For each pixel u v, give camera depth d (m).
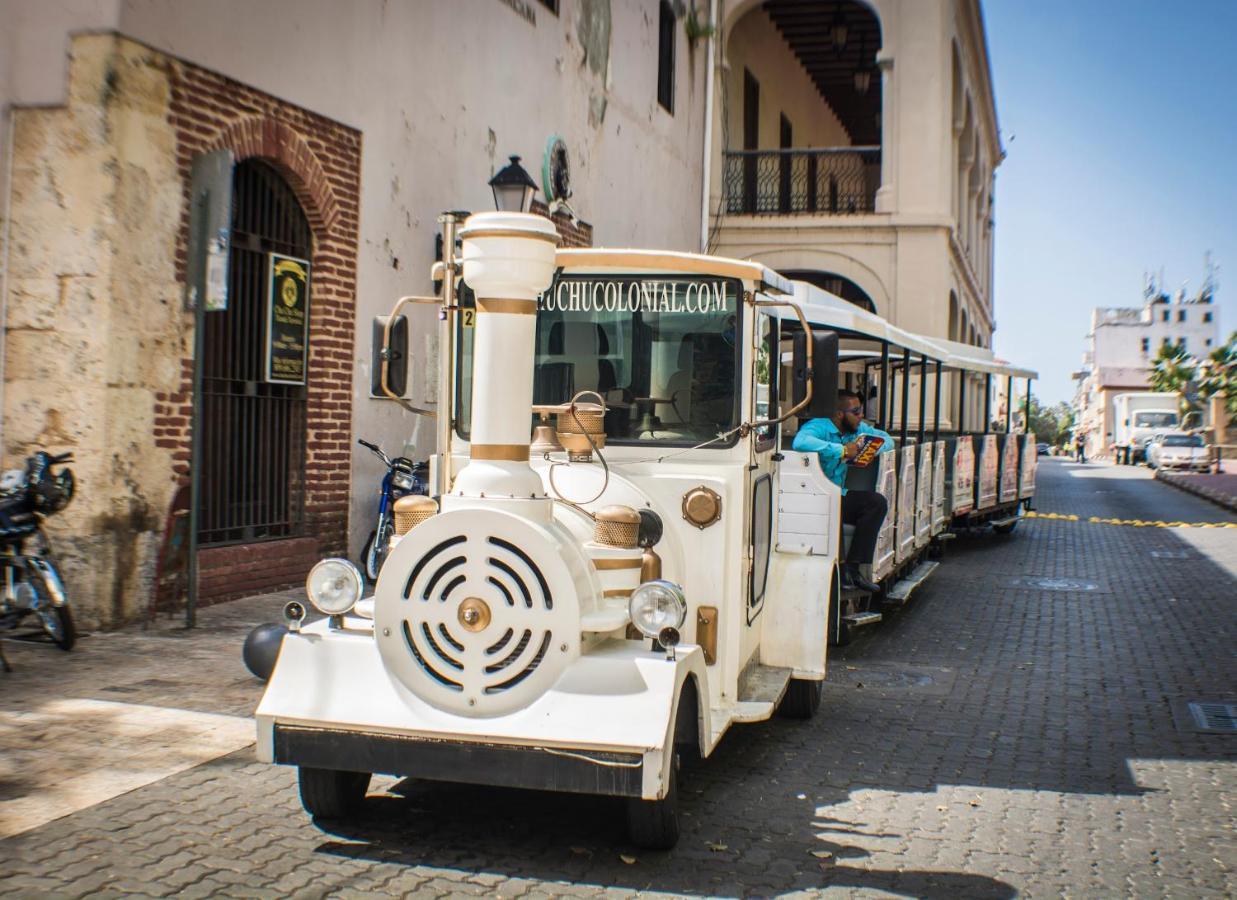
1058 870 4.74
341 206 10.77
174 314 8.66
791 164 27.94
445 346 5.83
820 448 9.23
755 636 6.29
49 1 8.10
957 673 8.54
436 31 12.49
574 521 4.97
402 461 10.45
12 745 5.75
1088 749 6.60
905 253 23.69
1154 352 132.38
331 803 4.83
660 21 21.05
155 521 8.48
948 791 5.75
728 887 4.40
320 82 10.40
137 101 8.27
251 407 9.84
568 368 5.82
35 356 8.14
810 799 5.54
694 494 5.40
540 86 15.45
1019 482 19.11
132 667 7.19
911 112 23.58
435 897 4.22
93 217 8.03
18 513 7.40
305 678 4.54
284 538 10.16
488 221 4.50
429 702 4.43
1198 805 5.64
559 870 4.51
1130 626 10.62
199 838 4.71
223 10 9.11
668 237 21.58
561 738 4.25
